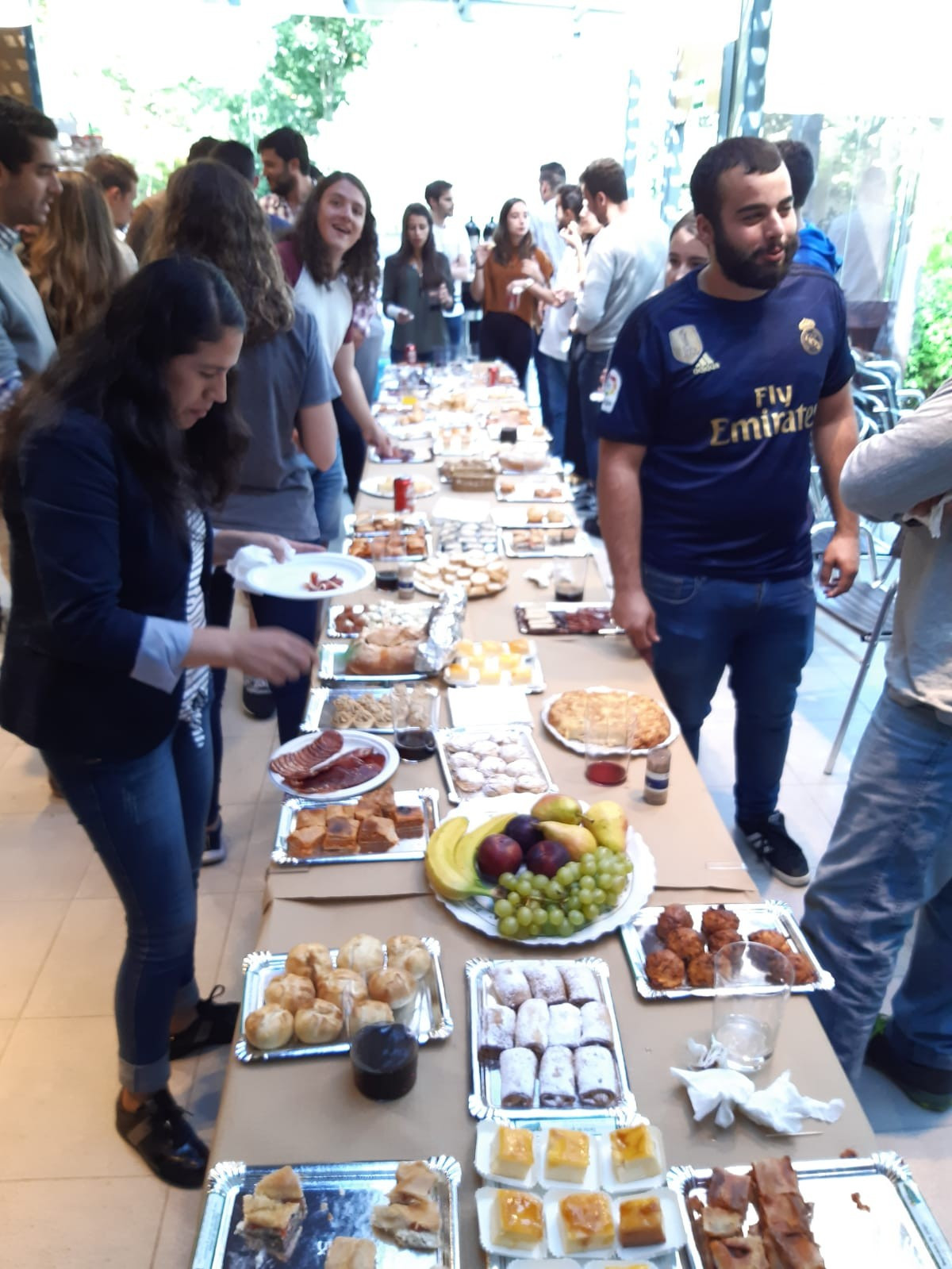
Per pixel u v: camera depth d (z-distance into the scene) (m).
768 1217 0.99
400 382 5.16
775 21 4.74
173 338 1.33
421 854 1.57
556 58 6.85
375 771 1.76
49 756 1.53
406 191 7.35
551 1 6.19
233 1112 1.15
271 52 6.42
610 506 2.30
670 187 6.30
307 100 6.64
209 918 2.60
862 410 4.30
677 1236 1.00
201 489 1.65
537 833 1.52
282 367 2.46
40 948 2.52
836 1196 1.05
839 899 1.85
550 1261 0.97
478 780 1.74
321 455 2.68
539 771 1.79
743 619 2.41
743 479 2.26
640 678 2.16
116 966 2.46
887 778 1.75
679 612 2.38
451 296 6.01
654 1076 1.20
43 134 2.56
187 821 1.88
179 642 1.42
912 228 4.58
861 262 4.79
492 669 2.12
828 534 4.25
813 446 2.56
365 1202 1.03
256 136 6.64
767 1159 1.07
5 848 2.91
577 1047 1.23
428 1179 1.03
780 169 1.98
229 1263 0.98
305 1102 1.17
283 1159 1.09
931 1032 2.03
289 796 1.70
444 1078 1.20
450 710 2.01
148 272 1.35
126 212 4.25
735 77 4.98
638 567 2.29
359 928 1.43
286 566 2.33
